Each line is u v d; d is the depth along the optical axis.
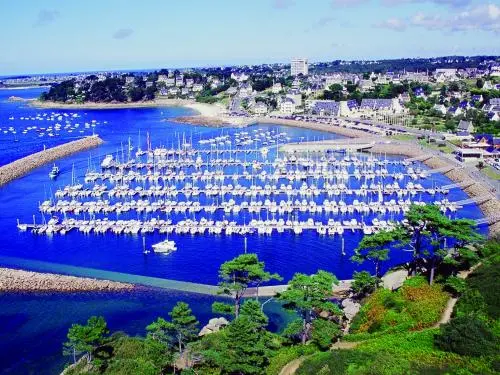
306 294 89.62
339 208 191.00
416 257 114.25
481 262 106.38
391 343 78.06
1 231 181.50
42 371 95.94
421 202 193.12
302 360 77.31
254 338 77.44
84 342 86.81
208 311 116.44
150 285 131.75
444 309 90.00
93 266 148.12
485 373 66.25
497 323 79.38
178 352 88.75
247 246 161.25
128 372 78.69
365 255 118.62
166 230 174.75
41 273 139.50
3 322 114.50
